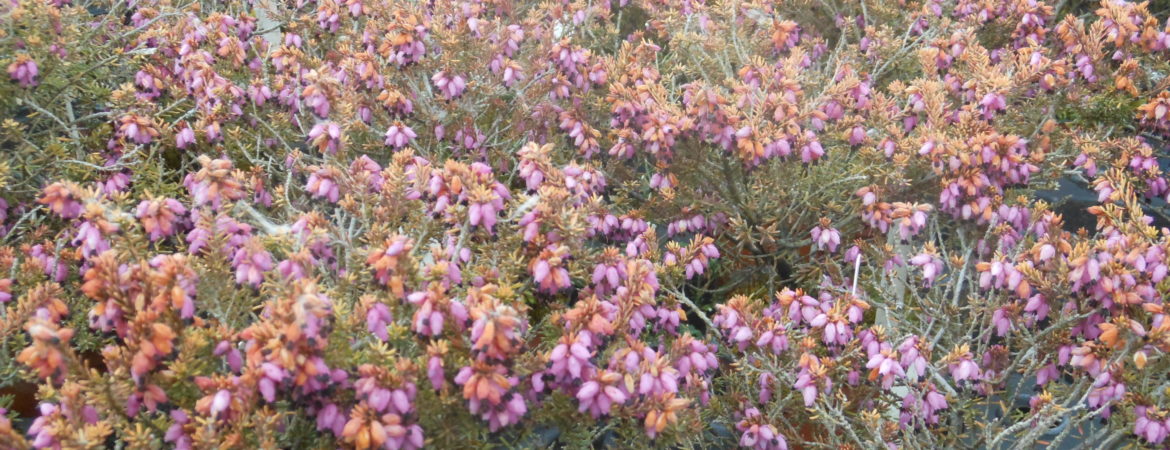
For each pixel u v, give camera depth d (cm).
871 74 56
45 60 40
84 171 39
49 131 42
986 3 54
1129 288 32
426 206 32
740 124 40
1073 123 49
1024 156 42
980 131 41
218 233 29
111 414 26
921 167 43
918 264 37
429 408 27
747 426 34
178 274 26
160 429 27
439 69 44
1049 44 57
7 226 40
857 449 34
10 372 32
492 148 46
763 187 44
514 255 31
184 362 26
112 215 29
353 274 30
